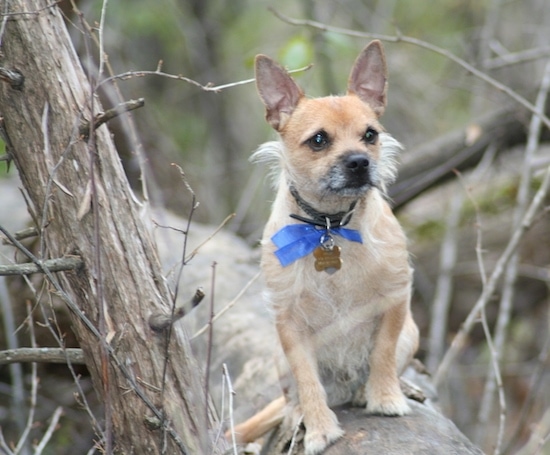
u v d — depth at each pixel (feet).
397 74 52.60
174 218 37.09
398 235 21.66
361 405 22.08
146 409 17.98
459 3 52.08
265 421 23.18
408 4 53.21
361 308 21.38
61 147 17.89
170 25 52.42
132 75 18.37
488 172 44.39
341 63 50.55
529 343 45.80
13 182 39.88
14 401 31.24
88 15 40.91
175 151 48.47
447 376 36.86
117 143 37.81
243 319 29.14
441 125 52.75
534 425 30.71
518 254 36.01
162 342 18.17
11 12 17.58
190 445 18.07
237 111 61.52
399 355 23.00
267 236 21.86
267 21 57.67
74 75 18.19
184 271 31.32
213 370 27.53
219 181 53.11
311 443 20.25
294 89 22.61
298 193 21.47
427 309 42.52
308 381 20.97
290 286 21.11
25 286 30.04
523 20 52.06
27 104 17.92
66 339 30.32
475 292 41.55
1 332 30.19
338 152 20.98
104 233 17.90
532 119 36.45
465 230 41.60
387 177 23.25
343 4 50.55
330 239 20.81
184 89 56.08
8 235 16.61
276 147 22.89
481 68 43.11
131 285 18.06
